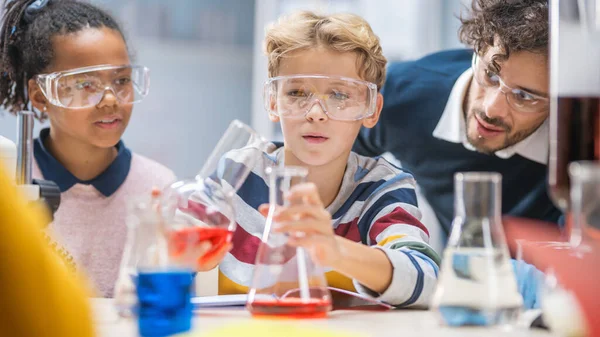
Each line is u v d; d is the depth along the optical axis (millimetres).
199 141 3320
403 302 1091
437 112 1997
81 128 1774
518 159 1905
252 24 3348
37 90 1879
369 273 1059
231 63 3340
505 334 808
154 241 914
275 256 953
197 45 3289
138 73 1763
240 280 1442
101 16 1937
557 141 864
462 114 1922
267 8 3295
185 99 3287
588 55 843
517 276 997
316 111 1417
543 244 891
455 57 2104
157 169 2049
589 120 845
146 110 3227
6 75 1926
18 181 1165
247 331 785
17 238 591
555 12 869
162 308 814
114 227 1905
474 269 842
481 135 1782
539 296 950
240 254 1477
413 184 1550
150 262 894
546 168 1897
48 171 1891
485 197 842
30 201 1157
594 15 839
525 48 1539
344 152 1510
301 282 945
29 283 592
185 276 838
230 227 1102
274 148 1593
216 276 1424
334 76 1421
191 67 3289
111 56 1861
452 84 1987
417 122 2043
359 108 1432
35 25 1861
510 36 1536
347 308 1119
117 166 1952
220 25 3312
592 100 844
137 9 3186
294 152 1482
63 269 634
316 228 954
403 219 1407
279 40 1560
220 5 3303
